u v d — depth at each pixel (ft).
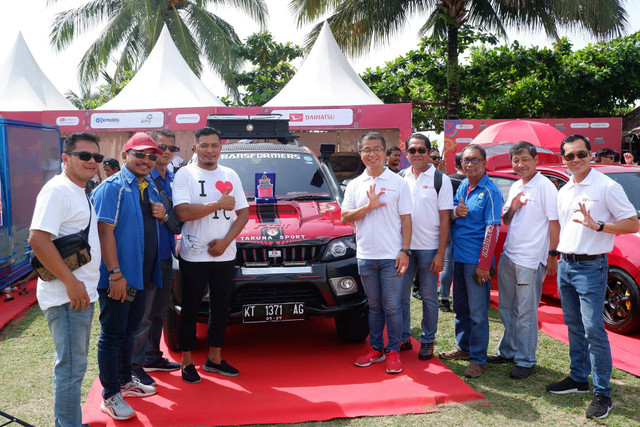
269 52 61.52
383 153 13.06
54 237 8.79
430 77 49.65
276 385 12.32
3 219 20.21
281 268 13.30
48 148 25.08
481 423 10.77
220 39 63.52
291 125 36.22
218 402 11.41
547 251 12.89
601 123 39.45
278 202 15.46
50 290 9.01
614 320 16.17
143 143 10.57
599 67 48.62
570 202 11.73
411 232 13.09
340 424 10.75
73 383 9.25
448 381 12.50
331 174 17.34
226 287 12.50
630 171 18.11
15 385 12.52
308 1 45.06
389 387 12.16
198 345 15.21
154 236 11.26
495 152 28.30
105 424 10.46
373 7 44.42
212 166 12.50
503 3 44.93
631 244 15.79
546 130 30.04
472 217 13.24
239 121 19.80
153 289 11.98
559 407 11.46
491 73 50.31
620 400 11.77
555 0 40.70
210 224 12.14
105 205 10.15
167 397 11.67
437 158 23.36
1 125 20.45
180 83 40.86
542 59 49.08
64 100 45.42
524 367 13.03
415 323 17.33
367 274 13.20
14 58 43.11
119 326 10.55
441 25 47.98
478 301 13.10
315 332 16.44
